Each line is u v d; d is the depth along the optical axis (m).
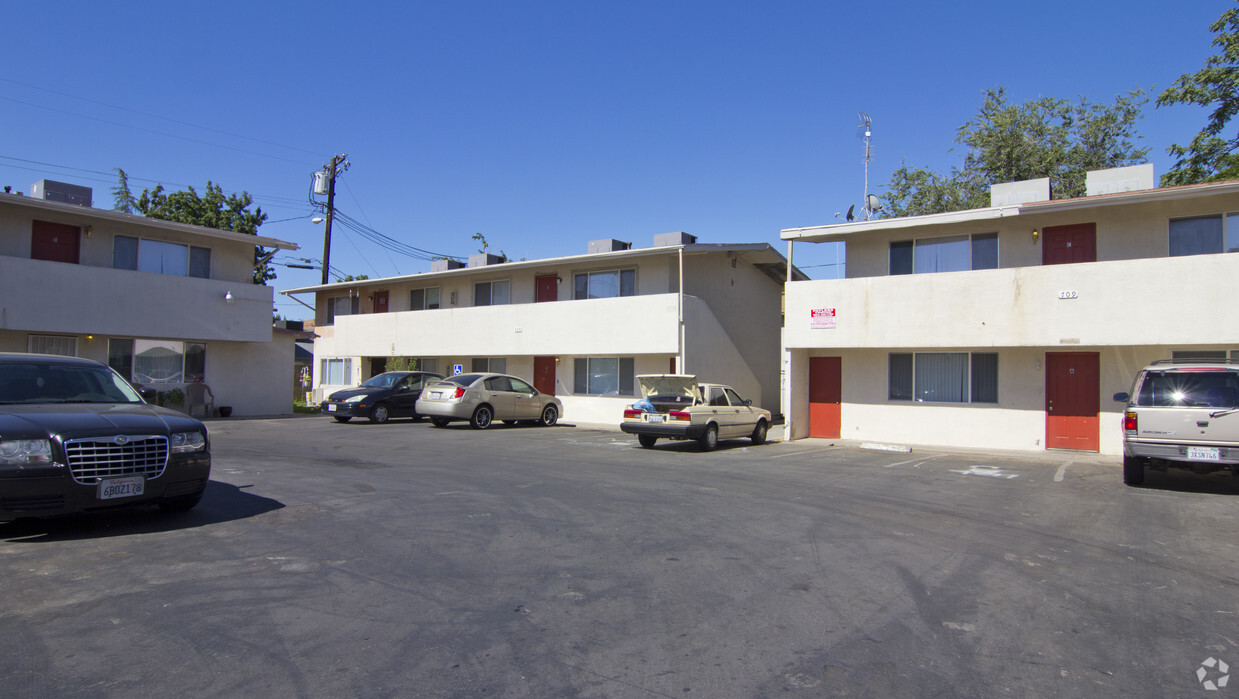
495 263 27.75
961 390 16.94
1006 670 4.09
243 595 5.07
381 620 4.66
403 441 15.68
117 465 6.52
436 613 4.82
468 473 11.05
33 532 6.71
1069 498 9.75
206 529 6.97
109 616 4.60
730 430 15.85
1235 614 5.10
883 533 7.49
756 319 25.55
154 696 3.52
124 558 5.91
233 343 23.53
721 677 3.93
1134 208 15.22
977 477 11.74
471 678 3.84
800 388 18.25
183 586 5.23
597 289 23.83
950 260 17.06
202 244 22.70
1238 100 20.19
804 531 7.51
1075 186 29.95
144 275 20.69
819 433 18.62
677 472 11.74
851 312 17.09
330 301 33.19
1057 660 4.25
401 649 4.20
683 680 3.88
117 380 8.14
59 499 6.20
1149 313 13.94
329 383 30.88
